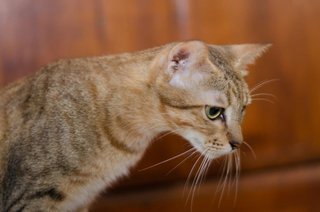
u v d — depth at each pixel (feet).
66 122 1.88
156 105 1.93
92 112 1.91
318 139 2.61
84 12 2.38
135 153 2.06
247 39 2.51
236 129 1.92
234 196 2.56
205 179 2.52
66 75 1.96
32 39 2.36
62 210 1.96
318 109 2.60
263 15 2.51
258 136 2.56
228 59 1.97
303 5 2.53
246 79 2.52
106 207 2.47
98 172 1.97
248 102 1.98
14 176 1.86
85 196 2.04
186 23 2.46
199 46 1.80
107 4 2.39
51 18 2.37
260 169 2.59
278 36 2.53
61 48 2.39
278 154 2.59
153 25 2.44
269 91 2.56
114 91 1.94
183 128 1.95
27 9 2.35
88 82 1.94
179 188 2.51
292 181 2.61
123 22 2.41
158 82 1.90
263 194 2.60
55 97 1.91
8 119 1.95
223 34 2.49
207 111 1.89
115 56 2.03
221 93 1.87
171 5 2.44
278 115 2.57
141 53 2.00
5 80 2.36
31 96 1.95
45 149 1.85
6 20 2.34
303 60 2.56
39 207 1.86
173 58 1.83
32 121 1.90
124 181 2.46
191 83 1.87
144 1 2.42
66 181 1.90
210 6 2.47
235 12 2.49
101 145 1.94
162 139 2.45
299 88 2.57
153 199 2.50
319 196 2.64
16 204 1.85
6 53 2.35
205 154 1.95
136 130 1.99
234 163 2.51
